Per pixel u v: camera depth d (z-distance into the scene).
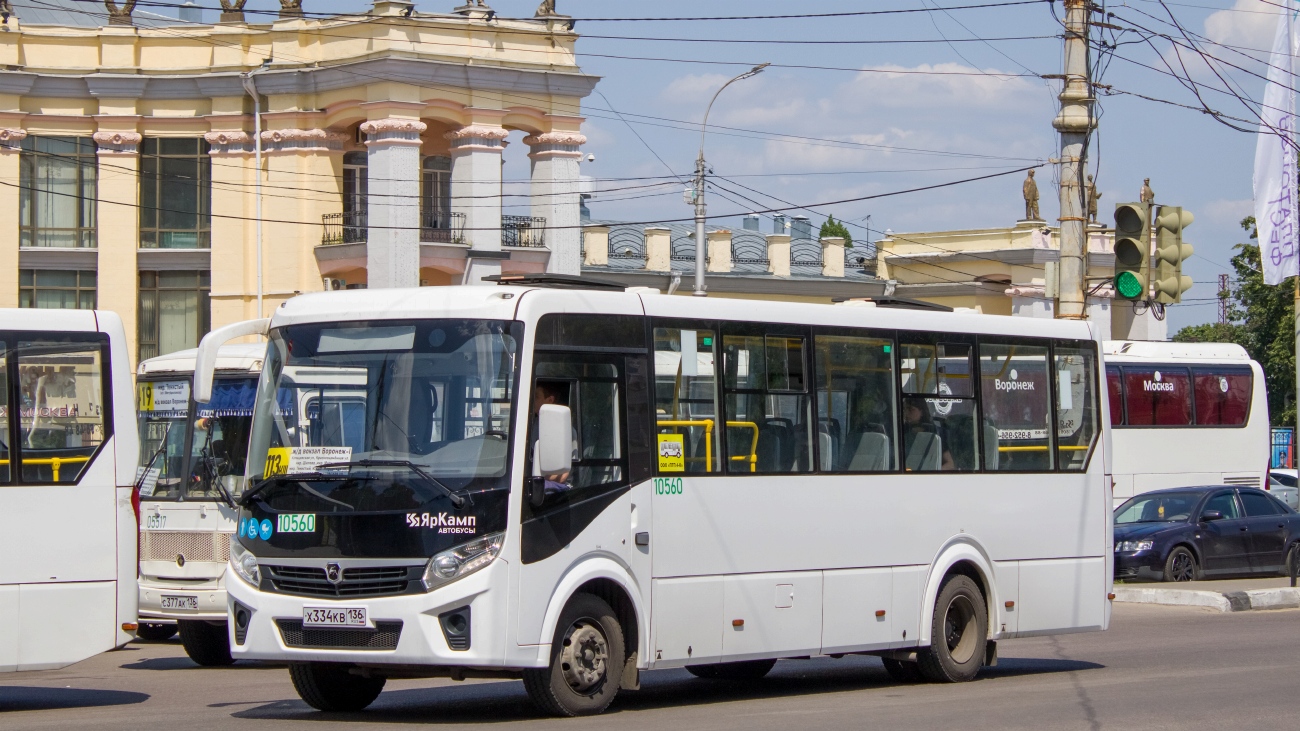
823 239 59.81
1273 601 22.64
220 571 16.94
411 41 42.16
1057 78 21.58
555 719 11.37
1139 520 26.58
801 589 12.96
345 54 42.72
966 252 58.22
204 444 17.47
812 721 11.50
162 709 12.70
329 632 10.99
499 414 11.08
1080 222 21.47
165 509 17.28
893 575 13.75
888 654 14.11
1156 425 34.44
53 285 44.22
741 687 14.39
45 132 44.03
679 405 12.27
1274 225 21.95
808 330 13.33
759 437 12.81
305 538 11.12
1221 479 35.19
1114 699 12.89
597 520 11.52
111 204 43.97
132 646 20.55
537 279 12.13
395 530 10.88
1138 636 18.92
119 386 12.95
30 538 12.44
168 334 44.66
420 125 41.84
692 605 12.16
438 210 44.97
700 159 38.31
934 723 11.42
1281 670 14.89
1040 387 15.39
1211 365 35.47
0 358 12.50
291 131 43.19
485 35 43.25
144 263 44.41
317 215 43.34
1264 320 65.75
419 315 11.45
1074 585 15.46
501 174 43.41
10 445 12.45
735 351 12.74
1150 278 18.58
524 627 10.95
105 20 53.81
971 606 14.48
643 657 11.80
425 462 11.05
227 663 17.58
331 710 12.21
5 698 13.73
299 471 11.38
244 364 17.61
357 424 11.33
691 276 54.81
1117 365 34.22
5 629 12.29
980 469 14.66
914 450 14.09
